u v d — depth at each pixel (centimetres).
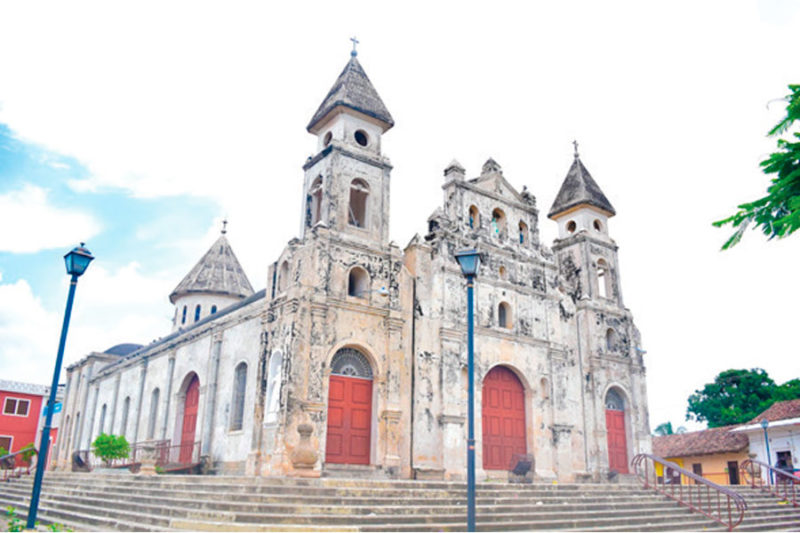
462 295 2805
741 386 5594
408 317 2648
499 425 2788
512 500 1891
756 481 3456
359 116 2783
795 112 781
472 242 2911
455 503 1781
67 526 1628
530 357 2950
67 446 4428
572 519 1825
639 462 2614
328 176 2630
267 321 2500
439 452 2531
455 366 2670
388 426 2434
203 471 2719
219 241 4847
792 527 2139
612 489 2242
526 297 3039
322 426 2286
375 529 1445
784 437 3597
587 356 3206
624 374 3322
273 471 2173
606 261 3525
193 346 3183
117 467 3150
